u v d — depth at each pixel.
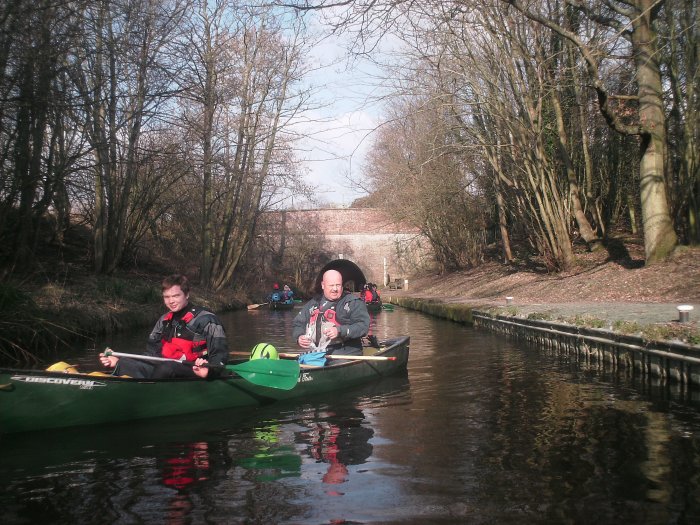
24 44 10.31
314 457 4.35
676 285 13.03
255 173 25.02
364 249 43.00
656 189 14.73
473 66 16.50
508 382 7.25
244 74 23.02
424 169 25.39
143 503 3.51
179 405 5.71
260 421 5.50
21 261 14.87
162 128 17.84
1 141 12.59
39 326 9.79
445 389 6.91
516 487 3.64
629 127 14.30
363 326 7.05
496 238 33.47
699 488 3.56
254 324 17.28
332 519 3.23
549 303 14.52
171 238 30.70
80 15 11.03
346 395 6.71
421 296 26.70
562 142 18.84
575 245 21.95
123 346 10.77
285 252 41.28
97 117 14.91
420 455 4.34
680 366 6.70
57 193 17.25
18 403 4.88
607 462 4.07
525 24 15.68
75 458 4.40
